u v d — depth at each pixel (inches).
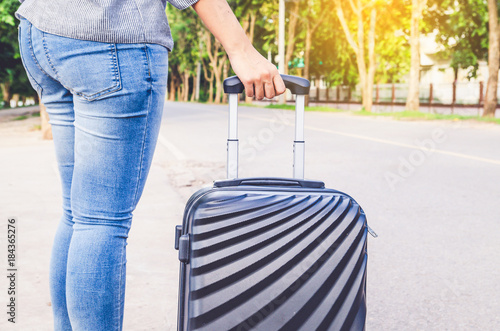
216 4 54.7
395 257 139.2
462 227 168.9
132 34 52.6
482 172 277.1
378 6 1138.7
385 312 104.7
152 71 54.1
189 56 2628.0
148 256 135.7
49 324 95.7
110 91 52.4
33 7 54.1
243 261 53.9
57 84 59.5
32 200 206.4
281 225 54.8
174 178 252.2
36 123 877.2
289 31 1529.3
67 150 62.9
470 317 102.3
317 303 55.7
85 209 55.4
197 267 53.3
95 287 55.0
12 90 2333.9
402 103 1421.0
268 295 54.3
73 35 51.9
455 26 1184.2
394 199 211.5
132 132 54.1
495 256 140.0
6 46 974.4
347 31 1181.1
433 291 115.7
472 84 1198.9
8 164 319.0
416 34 974.4
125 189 55.2
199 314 53.2
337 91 1739.7
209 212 53.7
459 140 446.6
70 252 55.9
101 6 51.9
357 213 58.9
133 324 96.3
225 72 2368.4
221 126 666.8
